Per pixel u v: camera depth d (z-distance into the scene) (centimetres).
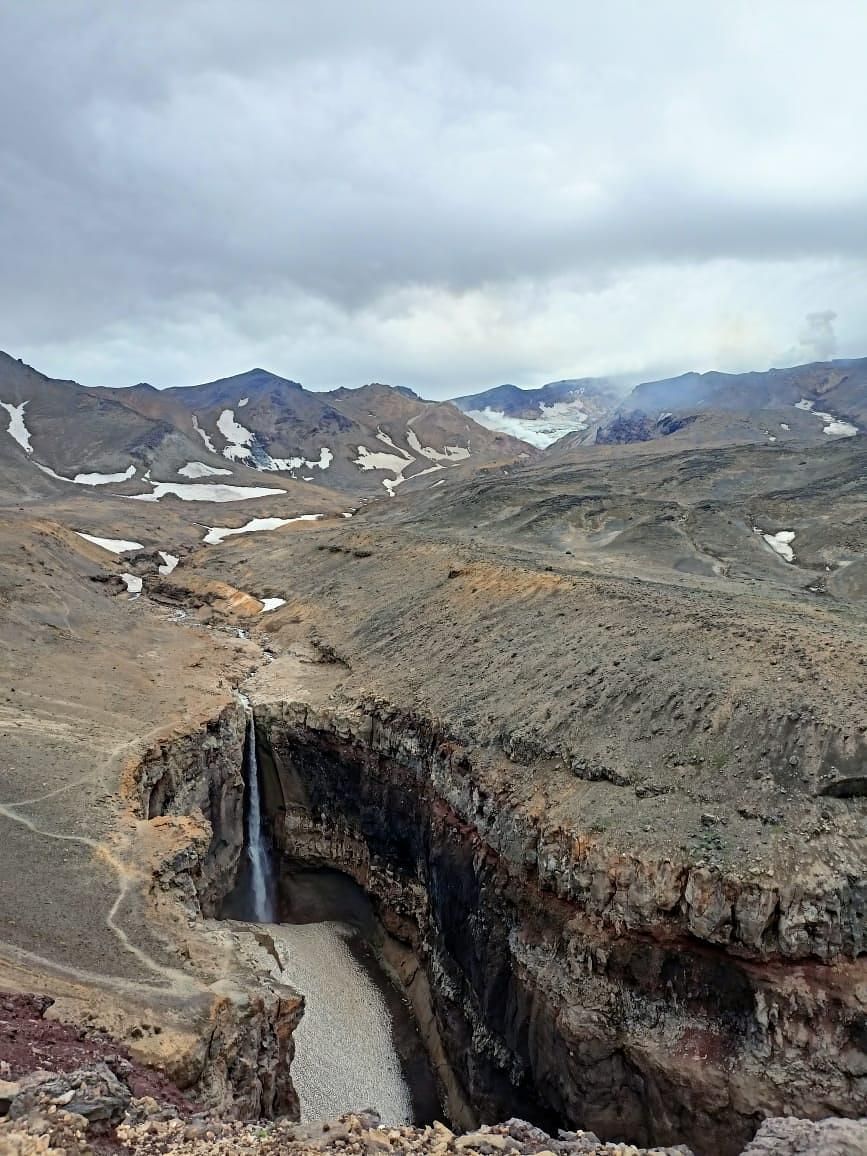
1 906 2786
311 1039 3659
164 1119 1797
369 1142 1744
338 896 4956
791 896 2652
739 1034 2697
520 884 3397
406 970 4275
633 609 4628
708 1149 2659
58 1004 2291
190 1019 2400
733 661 3712
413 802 4419
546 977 3127
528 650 4594
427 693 4609
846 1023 2550
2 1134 1430
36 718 4456
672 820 3025
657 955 2875
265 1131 1792
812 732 3097
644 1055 2798
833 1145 1667
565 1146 1830
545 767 3597
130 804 3703
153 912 2956
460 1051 3591
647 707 3597
